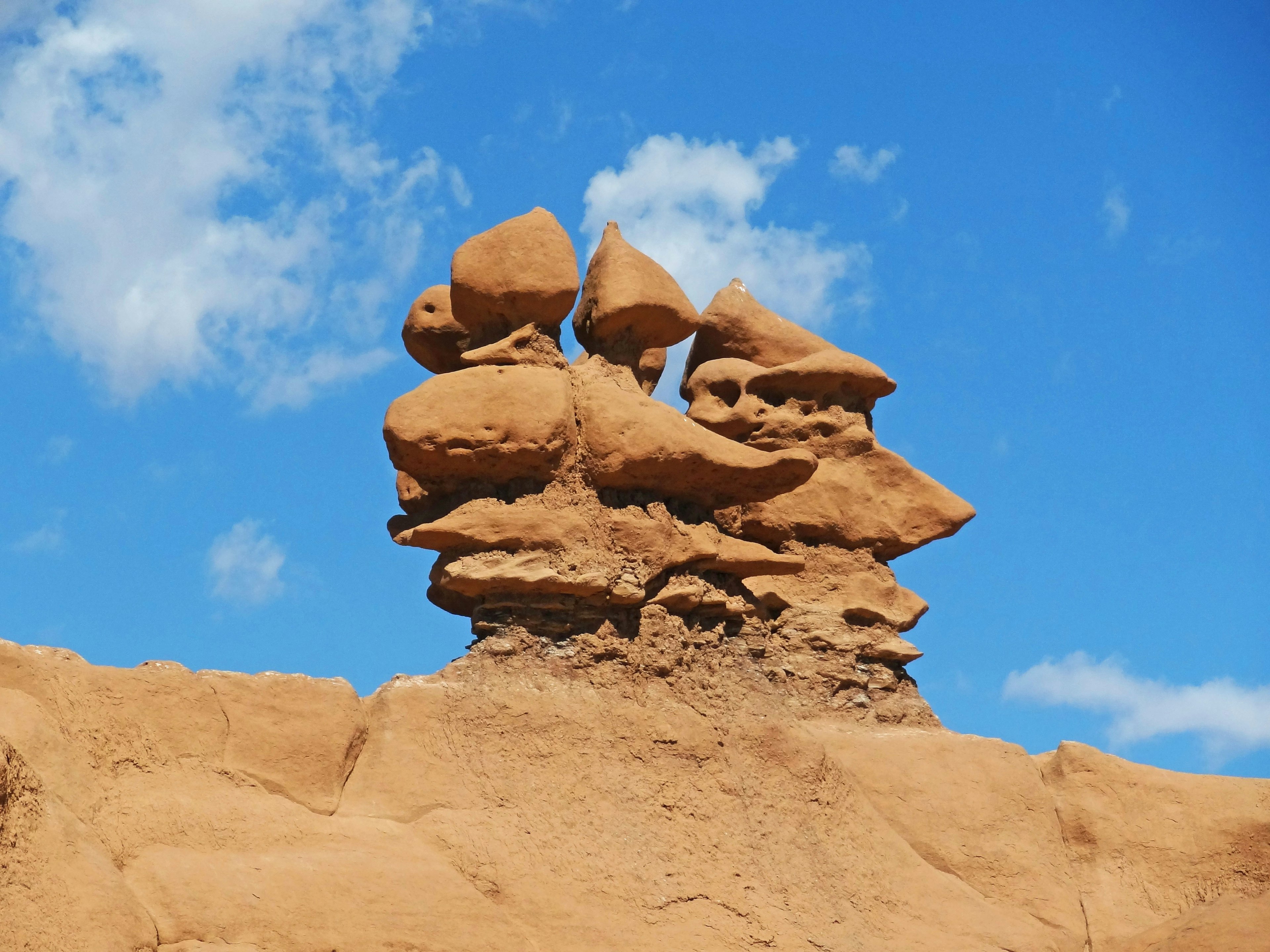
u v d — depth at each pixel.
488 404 19.17
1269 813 21.44
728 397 23.81
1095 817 21.28
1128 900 20.73
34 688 15.75
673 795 18.45
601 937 16.78
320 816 16.59
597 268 21.20
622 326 20.91
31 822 14.36
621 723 18.69
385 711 17.83
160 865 15.14
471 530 19.02
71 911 14.05
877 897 19.02
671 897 17.52
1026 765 21.69
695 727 19.05
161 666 16.88
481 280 19.91
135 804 15.64
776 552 23.08
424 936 15.75
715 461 19.73
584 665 19.00
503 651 18.77
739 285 25.23
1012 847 20.75
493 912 16.30
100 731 15.95
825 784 19.61
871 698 22.61
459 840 16.81
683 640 19.62
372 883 15.82
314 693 17.39
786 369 23.41
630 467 19.41
